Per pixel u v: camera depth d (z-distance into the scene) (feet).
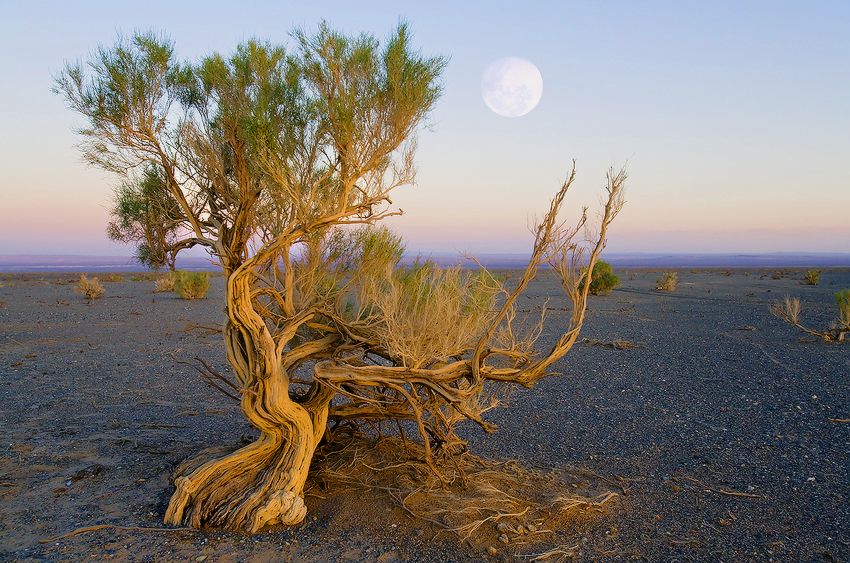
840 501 18.02
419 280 17.20
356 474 18.84
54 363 42.83
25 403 30.89
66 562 14.17
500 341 18.45
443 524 16.01
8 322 66.28
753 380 36.94
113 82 14.57
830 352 46.96
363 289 17.57
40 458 21.77
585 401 32.22
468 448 22.59
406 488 17.88
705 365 42.47
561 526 16.39
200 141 15.78
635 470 21.29
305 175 15.08
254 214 16.07
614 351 49.01
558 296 105.81
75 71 14.71
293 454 16.69
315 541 15.29
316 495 17.87
